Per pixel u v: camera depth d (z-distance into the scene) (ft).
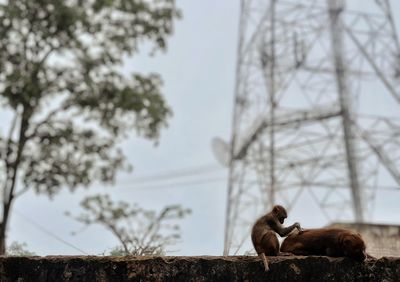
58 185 59.82
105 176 62.59
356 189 66.95
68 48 60.90
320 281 18.24
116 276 18.35
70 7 58.80
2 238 51.52
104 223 47.70
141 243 29.04
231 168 77.00
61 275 18.49
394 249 44.45
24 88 55.88
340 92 73.15
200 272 18.40
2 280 18.54
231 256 18.94
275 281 18.24
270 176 69.62
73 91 60.54
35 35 59.77
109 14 61.77
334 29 78.89
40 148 59.52
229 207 73.05
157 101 62.44
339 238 19.15
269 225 20.47
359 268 18.52
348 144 70.28
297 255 19.93
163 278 18.30
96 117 62.44
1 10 57.52
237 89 81.05
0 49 59.11
